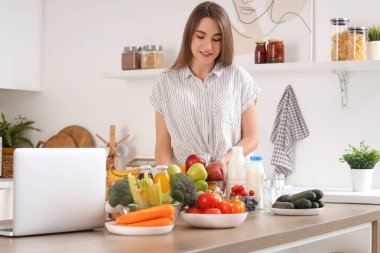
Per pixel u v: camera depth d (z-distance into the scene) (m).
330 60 4.03
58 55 4.98
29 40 4.92
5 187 4.26
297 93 4.12
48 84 5.02
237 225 2.03
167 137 3.03
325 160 4.04
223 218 1.98
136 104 4.64
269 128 4.20
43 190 1.86
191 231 1.94
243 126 3.00
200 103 2.94
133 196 1.97
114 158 4.64
